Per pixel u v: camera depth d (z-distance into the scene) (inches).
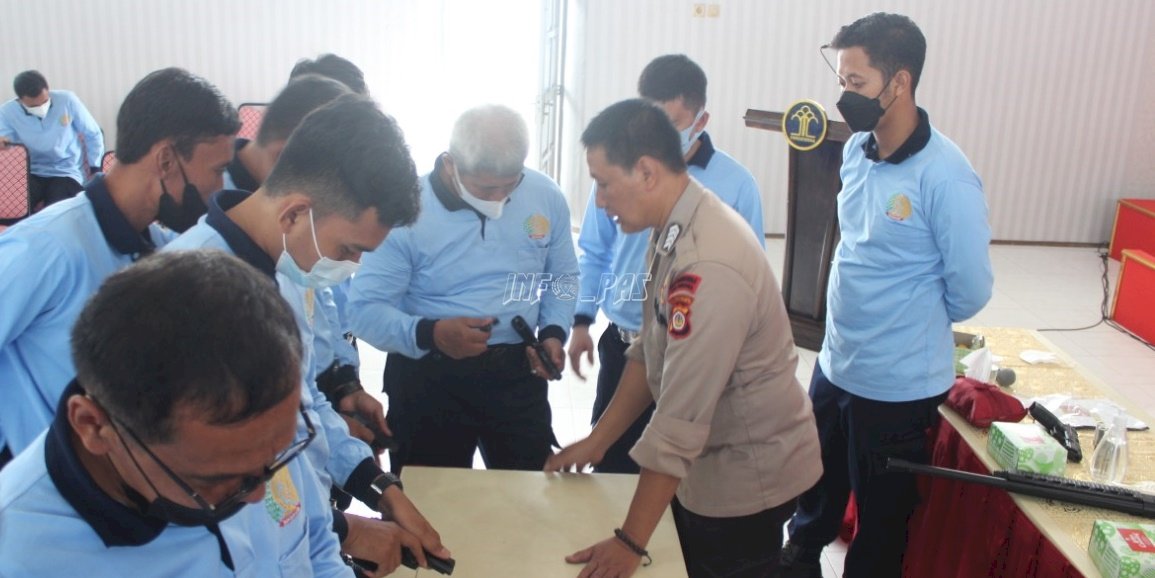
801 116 117.9
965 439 91.4
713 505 72.1
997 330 121.0
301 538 44.6
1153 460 87.3
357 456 62.7
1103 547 69.0
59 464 31.9
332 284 52.7
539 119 260.5
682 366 61.9
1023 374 107.2
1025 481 80.0
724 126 272.4
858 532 100.9
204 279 29.2
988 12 262.5
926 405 94.0
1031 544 79.5
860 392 95.7
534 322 95.0
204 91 58.1
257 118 256.8
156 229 67.6
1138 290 206.1
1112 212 279.6
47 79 253.3
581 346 105.8
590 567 61.7
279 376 29.3
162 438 29.0
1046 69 267.4
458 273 88.6
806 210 184.9
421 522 60.7
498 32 264.7
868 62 86.0
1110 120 271.7
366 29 260.2
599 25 262.7
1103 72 267.7
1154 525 71.7
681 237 64.5
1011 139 273.3
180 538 35.6
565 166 275.0
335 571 48.9
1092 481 82.2
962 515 92.8
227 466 30.5
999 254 272.1
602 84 267.9
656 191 64.9
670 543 66.4
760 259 65.1
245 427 29.4
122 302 28.5
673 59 100.4
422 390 91.0
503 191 83.8
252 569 40.0
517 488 72.6
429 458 94.3
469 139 80.5
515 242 89.2
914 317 91.9
